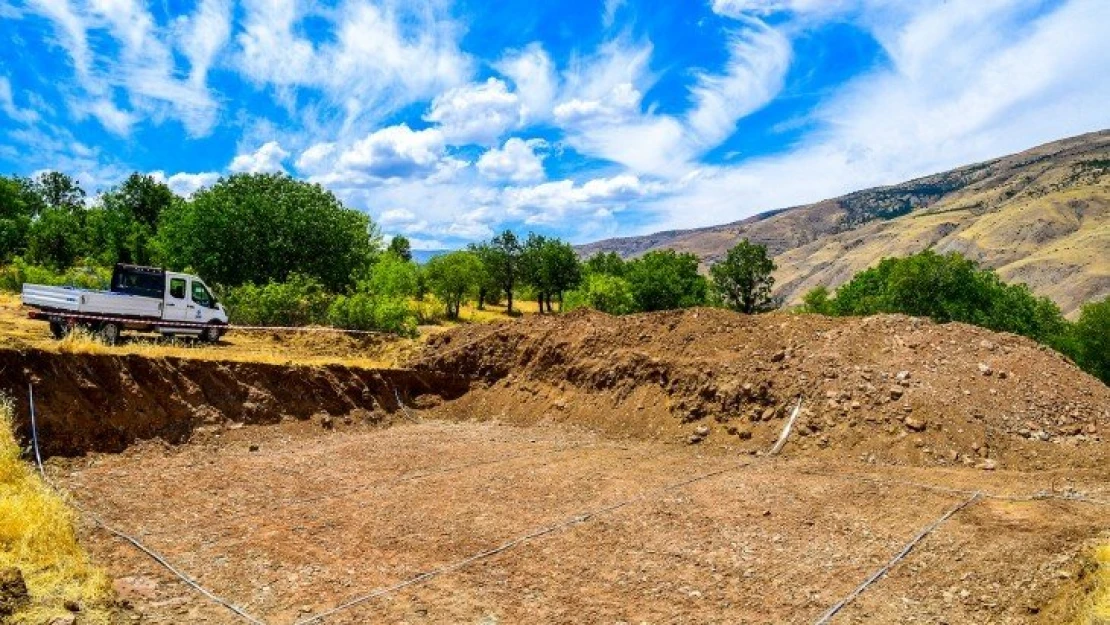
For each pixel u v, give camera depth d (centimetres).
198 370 1534
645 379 1736
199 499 1086
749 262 5056
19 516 794
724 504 1102
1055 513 988
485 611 754
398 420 1811
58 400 1258
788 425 1470
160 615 711
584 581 836
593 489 1191
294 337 2430
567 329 2023
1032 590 770
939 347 1617
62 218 4691
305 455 1396
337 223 3947
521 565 879
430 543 945
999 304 3709
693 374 1666
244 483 1184
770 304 5119
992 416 1373
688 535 978
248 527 980
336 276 3859
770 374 1603
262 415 1562
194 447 1384
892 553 899
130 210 5684
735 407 1560
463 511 1075
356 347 2439
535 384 1906
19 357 1255
